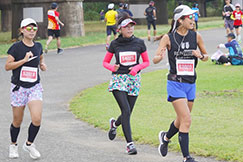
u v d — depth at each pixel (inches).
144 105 406.9
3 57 804.0
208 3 2532.0
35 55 267.3
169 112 378.6
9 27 1699.1
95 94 474.6
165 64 674.8
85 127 348.5
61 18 1149.1
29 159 273.1
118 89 282.5
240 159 249.4
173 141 294.4
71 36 1145.4
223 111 370.3
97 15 2443.4
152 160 263.6
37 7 1183.6
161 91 471.2
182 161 259.0
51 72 626.2
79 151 286.5
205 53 257.6
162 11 1643.7
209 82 500.1
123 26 282.0
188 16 247.3
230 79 511.2
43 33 1179.3
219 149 269.0
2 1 1672.0
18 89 266.5
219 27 1314.0
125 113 279.7
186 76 250.1
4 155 281.3
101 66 672.4
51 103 439.5
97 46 948.0
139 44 286.5
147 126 334.6
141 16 1566.2
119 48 284.8
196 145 278.4
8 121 371.9
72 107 417.4
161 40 253.8
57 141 310.7
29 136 269.4
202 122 337.1
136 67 283.3
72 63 708.0
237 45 620.4
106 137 319.6
